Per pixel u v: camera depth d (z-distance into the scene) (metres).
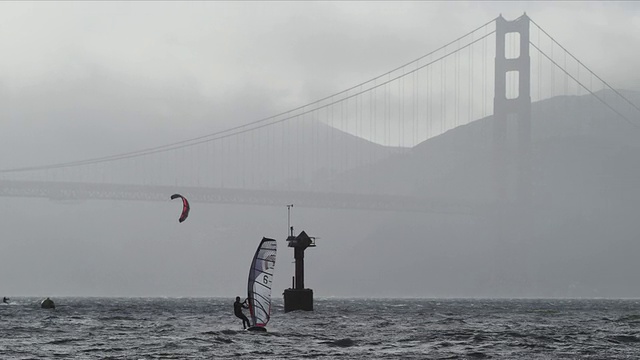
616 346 92.50
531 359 80.00
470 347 90.50
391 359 79.19
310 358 79.69
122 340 97.38
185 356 80.75
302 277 145.00
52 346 90.25
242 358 79.31
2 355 81.56
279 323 123.12
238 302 106.50
